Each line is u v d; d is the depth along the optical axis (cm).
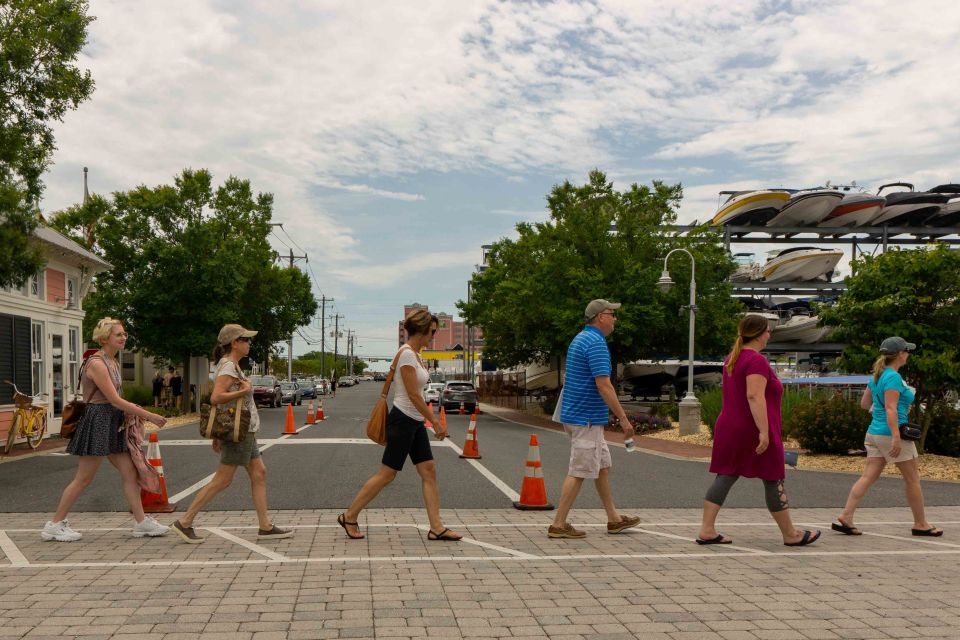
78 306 2183
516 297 3059
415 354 659
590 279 2862
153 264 2927
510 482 1064
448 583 515
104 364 644
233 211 3809
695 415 2070
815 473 1252
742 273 6594
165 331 2925
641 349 3055
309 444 1633
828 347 6334
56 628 415
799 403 1648
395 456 651
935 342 1328
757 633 418
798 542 646
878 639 410
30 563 563
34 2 1370
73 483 647
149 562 568
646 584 516
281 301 4162
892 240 7100
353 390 8931
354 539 659
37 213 1379
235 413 631
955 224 6769
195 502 645
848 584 520
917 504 700
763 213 6556
